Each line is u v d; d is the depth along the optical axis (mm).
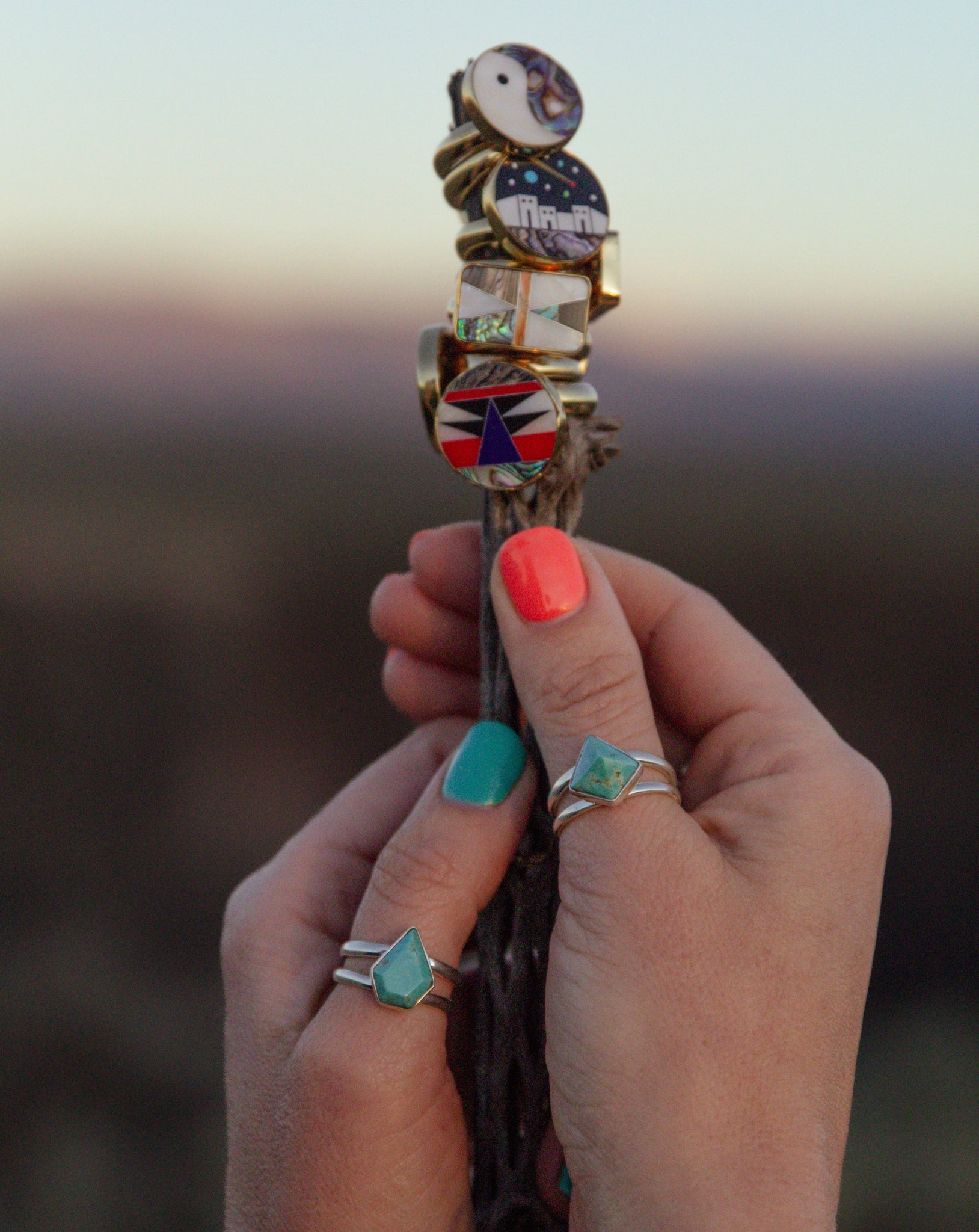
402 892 278
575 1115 265
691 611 313
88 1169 1021
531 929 290
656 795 270
